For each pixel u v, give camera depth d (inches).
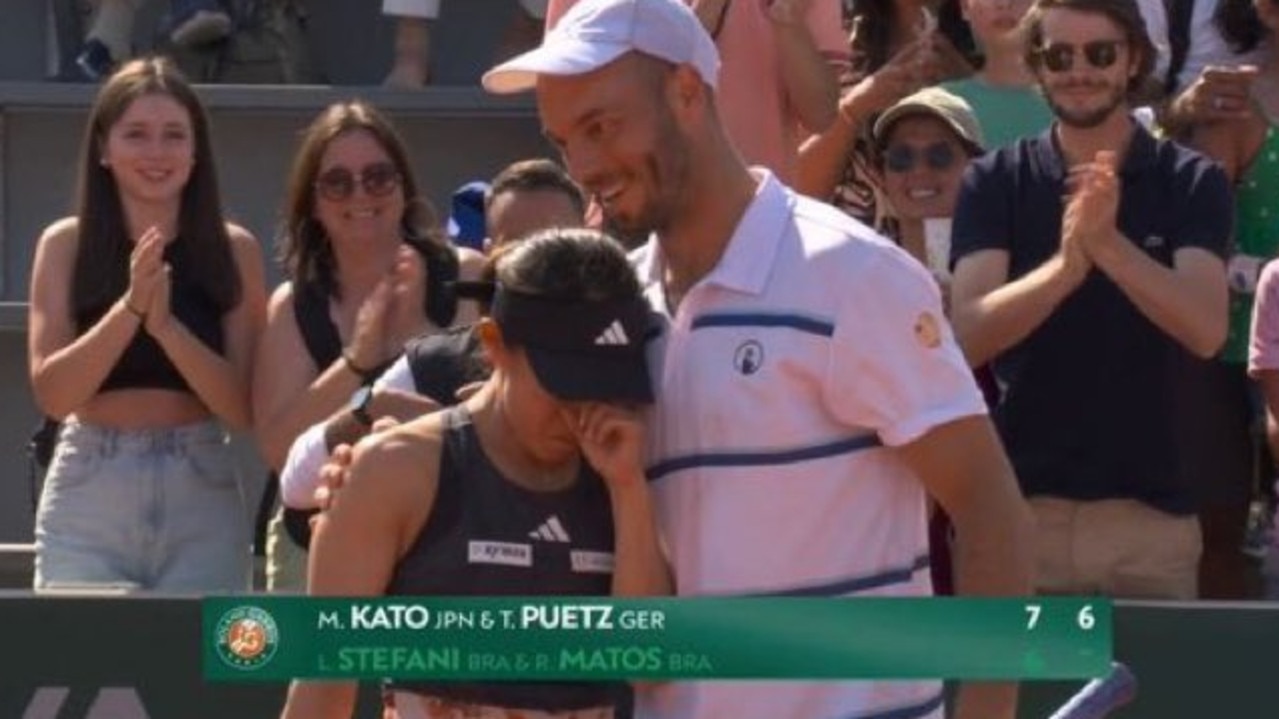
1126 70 841.5
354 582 527.5
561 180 837.2
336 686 548.4
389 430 529.0
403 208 888.9
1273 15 1074.1
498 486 523.8
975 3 975.6
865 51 1039.0
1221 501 951.0
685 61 502.3
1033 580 550.0
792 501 507.8
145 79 906.1
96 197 906.1
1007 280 847.7
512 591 524.1
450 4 1304.1
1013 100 972.6
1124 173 840.9
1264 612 783.1
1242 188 983.0
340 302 889.5
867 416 508.4
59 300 903.1
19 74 1315.2
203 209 911.0
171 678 793.6
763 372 504.1
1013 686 532.7
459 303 860.6
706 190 510.6
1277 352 909.2
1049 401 842.2
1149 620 786.2
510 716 530.3
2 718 794.8
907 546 525.0
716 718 522.0
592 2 506.6
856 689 519.2
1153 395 840.9
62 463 893.2
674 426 514.6
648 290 530.0
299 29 1264.8
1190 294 818.8
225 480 905.5
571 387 505.7
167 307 881.5
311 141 887.7
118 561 889.5
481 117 1237.1
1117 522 841.5
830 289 505.4
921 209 928.3
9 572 1054.4
